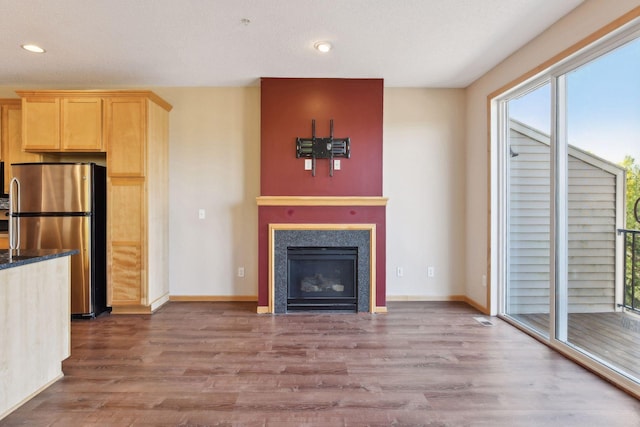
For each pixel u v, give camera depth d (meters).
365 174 3.85
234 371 2.41
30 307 2.06
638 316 2.16
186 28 2.76
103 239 3.71
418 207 4.24
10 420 1.86
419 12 2.53
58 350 2.28
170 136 4.17
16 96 4.06
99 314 3.65
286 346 2.85
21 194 3.48
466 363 2.54
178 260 4.19
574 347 2.62
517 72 3.15
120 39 2.93
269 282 3.76
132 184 3.65
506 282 3.62
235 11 2.51
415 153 4.22
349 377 2.33
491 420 1.87
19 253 2.23
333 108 3.85
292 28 2.77
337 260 3.83
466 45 3.06
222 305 4.04
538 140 3.11
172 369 2.44
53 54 3.21
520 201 3.40
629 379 2.15
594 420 1.88
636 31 2.09
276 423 1.84
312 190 3.85
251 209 4.20
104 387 2.20
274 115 3.83
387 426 1.82
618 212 2.26
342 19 2.63
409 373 2.39
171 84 4.07
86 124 3.62
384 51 3.19
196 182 4.18
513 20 2.63
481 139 3.83
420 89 4.21
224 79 3.91
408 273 4.24
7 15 2.54
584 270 2.54
